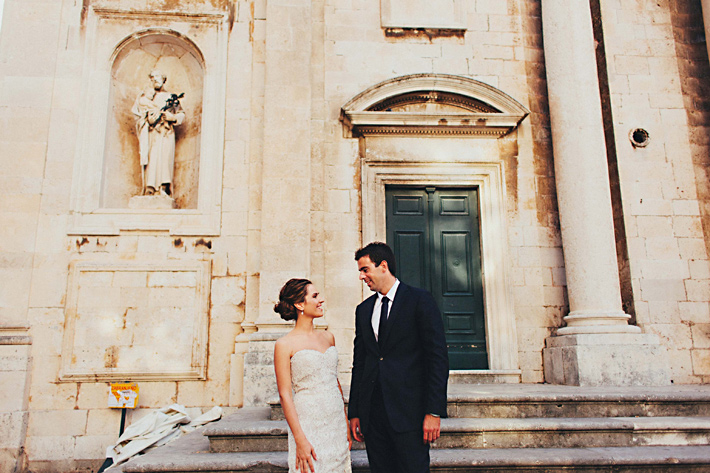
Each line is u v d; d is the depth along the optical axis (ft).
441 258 25.86
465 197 26.55
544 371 24.17
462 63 27.12
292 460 9.89
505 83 27.09
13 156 22.95
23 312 21.65
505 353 24.20
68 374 21.22
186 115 25.81
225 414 21.48
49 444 20.75
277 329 21.66
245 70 25.27
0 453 20.02
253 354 20.93
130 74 25.80
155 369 21.74
